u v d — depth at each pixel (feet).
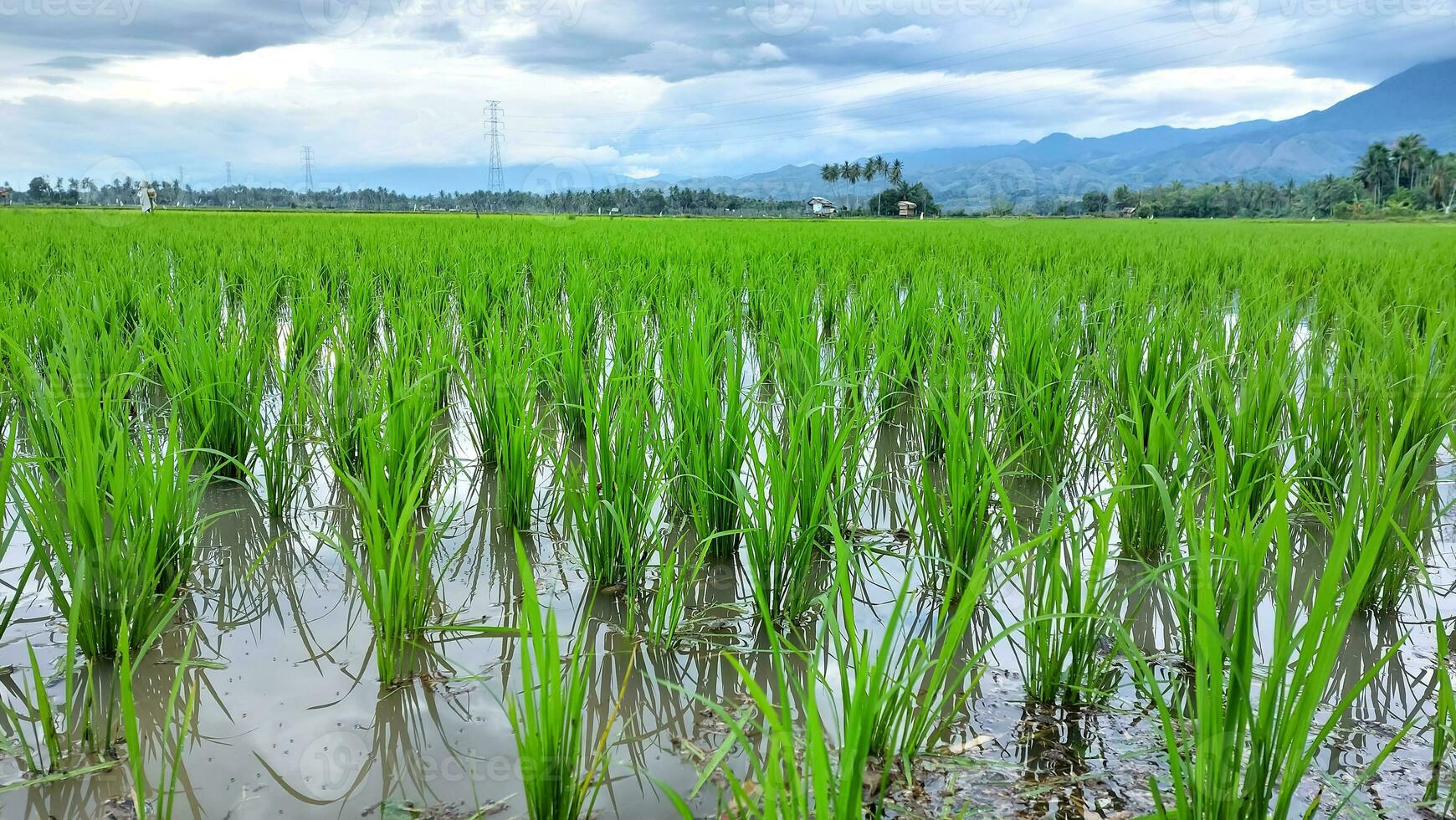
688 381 16.85
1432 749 9.79
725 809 8.63
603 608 13.20
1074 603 10.40
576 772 8.18
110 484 12.16
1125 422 18.11
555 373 22.24
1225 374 16.79
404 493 14.53
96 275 34.58
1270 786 7.43
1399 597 13.16
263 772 9.24
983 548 10.54
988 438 19.17
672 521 16.62
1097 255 55.01
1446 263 45.57
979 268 45.21
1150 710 10.53
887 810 8.64
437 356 21.72
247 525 16.31
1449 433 16.63
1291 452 19.10
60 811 8.55
